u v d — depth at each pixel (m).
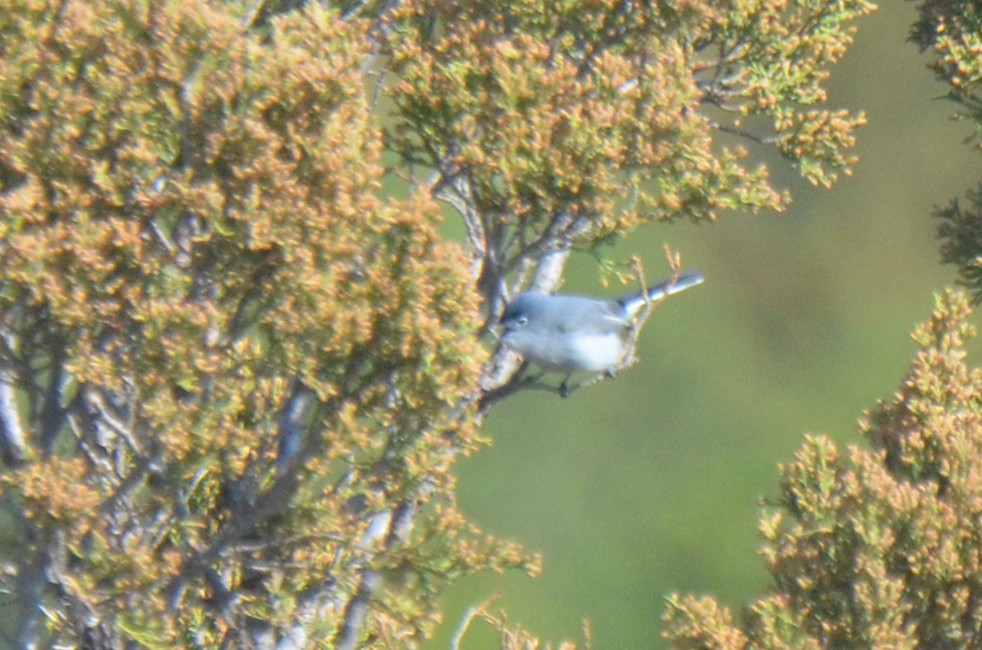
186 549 20.45
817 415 87.50
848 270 93.81
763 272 93.50
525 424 79.12
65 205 19.52
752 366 88.62
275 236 19.52
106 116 19.92
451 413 23.19
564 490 78.06
